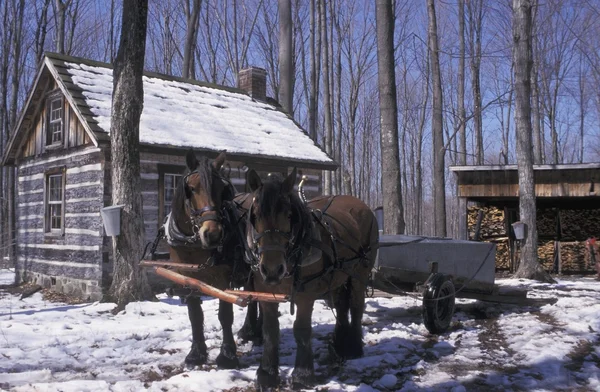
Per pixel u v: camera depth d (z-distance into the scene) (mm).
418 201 43375
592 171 17984
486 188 19000
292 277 4855
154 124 12852
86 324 8523
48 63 13258
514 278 14789
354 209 6547
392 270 7703
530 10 15055
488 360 6340
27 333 7805
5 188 28828
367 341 7215
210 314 9172
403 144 51125
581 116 42531
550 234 20172
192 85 16703
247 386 5402
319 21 27125
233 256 5805
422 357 6492
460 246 8391
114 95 10289
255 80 18438
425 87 41281
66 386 5312
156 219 12641
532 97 30969
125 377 5785
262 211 4488
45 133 14188
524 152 14930
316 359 6383
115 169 10273
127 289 10094
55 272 13469
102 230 11852
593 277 17516
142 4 10289
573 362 6250
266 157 14094
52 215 14125
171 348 6977
